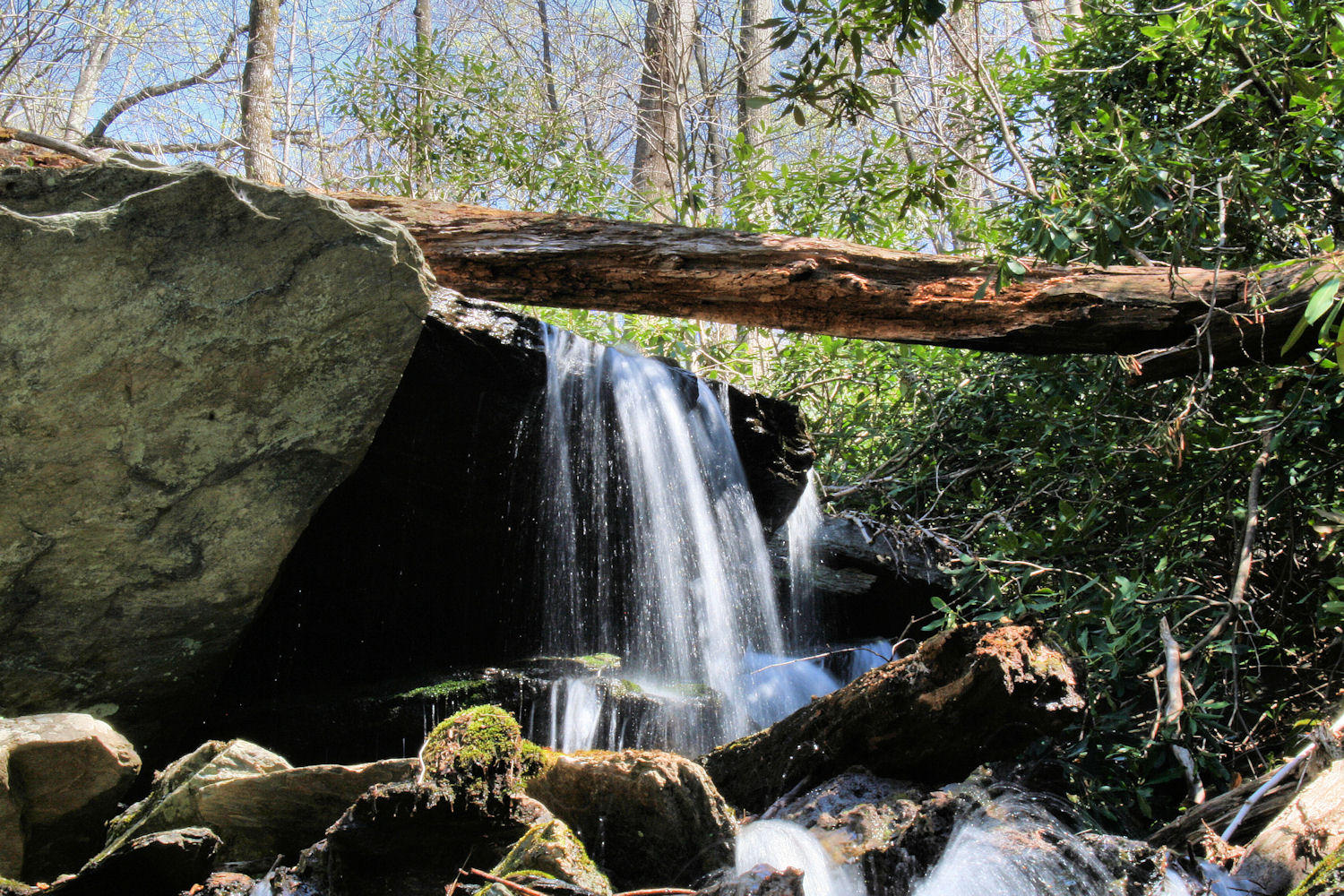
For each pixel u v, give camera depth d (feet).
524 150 29.32
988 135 24.09
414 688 13.20
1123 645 11.62
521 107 33.47
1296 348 12.97
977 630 8.39
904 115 31.42
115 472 10.24
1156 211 12.94
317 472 11.07
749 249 13.99
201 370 10.39
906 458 20.30
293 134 44.21
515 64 44.52
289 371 10.71
